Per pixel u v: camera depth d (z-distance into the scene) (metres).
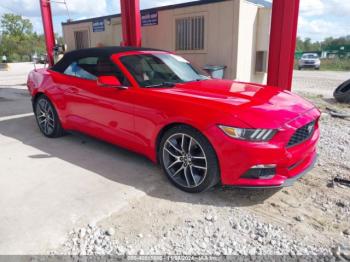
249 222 2.68
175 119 3.07
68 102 4.42
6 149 4.42
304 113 3.07
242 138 2.71
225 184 2.90
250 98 3.16
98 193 3.12
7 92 10.10
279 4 5.21
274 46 5.44
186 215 2.78
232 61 8.23
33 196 3.07
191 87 3.56
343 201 3.01
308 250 2.34
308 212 2.83
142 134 3.49
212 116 2.85
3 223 2.63
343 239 2.46
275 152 2.71
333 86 13.05
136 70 3.79
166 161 3.30
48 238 2.44
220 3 8.09
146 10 9.84
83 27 12.16
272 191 3.21
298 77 17.81
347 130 5.41
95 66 4.13
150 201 3.00
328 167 3.79
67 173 3.60
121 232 2.53
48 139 4.90
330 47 36.19
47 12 10.66
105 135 4.02
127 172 3.63
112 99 3.73
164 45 9.70
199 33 8.74
